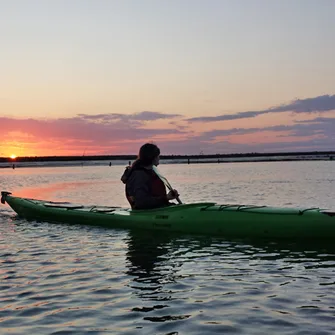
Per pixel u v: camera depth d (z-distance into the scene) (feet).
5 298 14.93
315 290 15.38
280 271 18.26
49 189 78.07
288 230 25.08
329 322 12.17
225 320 12.56
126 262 20.21
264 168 196.44
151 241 25.40
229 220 26.58
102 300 14.60
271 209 26.35
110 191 71.46
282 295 14.84
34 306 14.05
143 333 11.72
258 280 16.85
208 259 20.66
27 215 36.81
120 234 27.96
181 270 18.60
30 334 11.73
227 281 16.76
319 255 21.22
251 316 12.83
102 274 18.06
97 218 31.65
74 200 55.21
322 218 24.44
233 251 22.36
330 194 54.29
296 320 12.40
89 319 12.84
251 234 25.93
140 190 29.25
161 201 29.60
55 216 34.42
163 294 15.19
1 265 19.80
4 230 30.32
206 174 138.62
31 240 26.32
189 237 26.43
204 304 14.02
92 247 23.94
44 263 20.15
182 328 12.02
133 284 16.49
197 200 49.98
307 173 126.41
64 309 13.74
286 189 64.80
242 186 74.28
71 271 18.61
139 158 29.53
